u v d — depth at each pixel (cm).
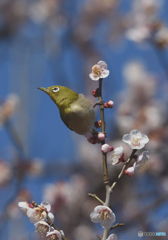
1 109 1191
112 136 1273
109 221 430
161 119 1296
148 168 1218
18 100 1215
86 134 519
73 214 1252
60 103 550
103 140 467
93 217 431
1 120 1188
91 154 1334
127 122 1278
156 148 1238
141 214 1185
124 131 1268
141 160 456
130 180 1230
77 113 529
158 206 1202
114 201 1242
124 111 1341
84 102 539
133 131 461
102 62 485
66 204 1223
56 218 1243
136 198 1238
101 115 474
